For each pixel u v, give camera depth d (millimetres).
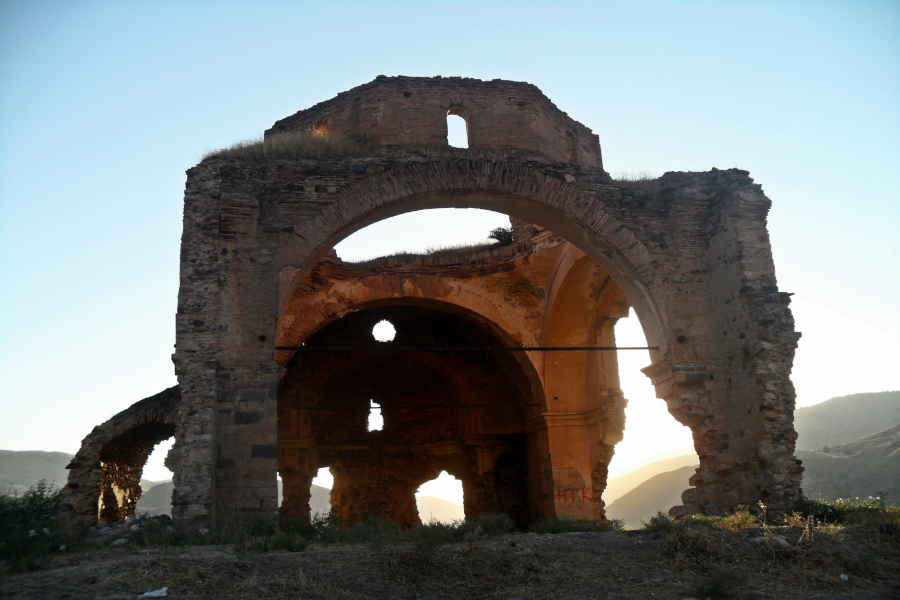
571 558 9477
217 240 14789
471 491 26328
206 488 12773
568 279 21422
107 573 7605
